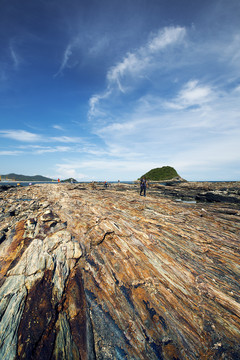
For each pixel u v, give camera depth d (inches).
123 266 283.6
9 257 282.0
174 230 432.8
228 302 231.3
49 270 251.4
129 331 191.8
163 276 270.7
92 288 239.9
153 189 1784.0
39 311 192.5
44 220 409.1
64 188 1184.2
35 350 158.1
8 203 625.0
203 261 320.2
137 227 428.8
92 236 355.3
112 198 786.2
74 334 181.6
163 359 168.2
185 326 199.3
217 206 761.6
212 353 174.6
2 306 189.2
